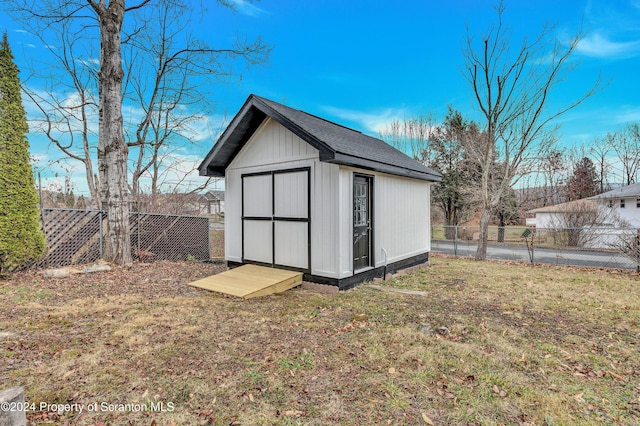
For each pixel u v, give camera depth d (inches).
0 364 107.5
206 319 155.9
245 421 82.0
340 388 97.3
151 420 81.9
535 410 87.5
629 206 698.2
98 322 148.9
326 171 215.6
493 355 120.3
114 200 284.7
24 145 237.8
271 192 249.4
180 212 499.2
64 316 156.0
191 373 104.7
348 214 219.1
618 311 176.6
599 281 257.6
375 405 89.0
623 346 129.8
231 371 106.3
